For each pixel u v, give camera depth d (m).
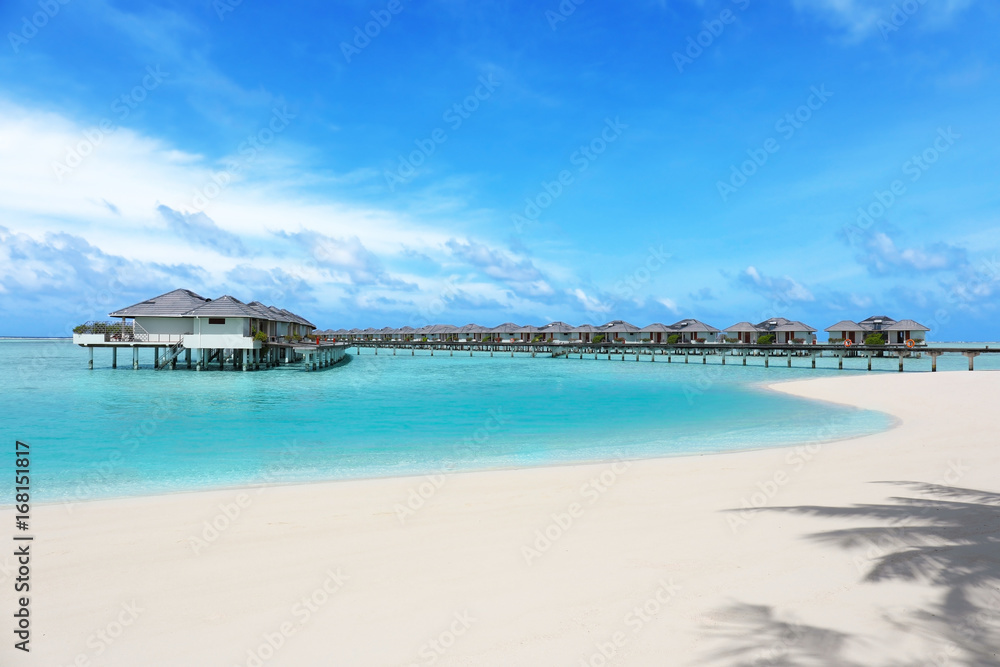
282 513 7.08
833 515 6.27
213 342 40.12
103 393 26.61
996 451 10.46
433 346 79.50
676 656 3.45
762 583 4.47
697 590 4.39
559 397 25.59
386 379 36.91
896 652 3.40
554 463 11.08
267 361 45.44
